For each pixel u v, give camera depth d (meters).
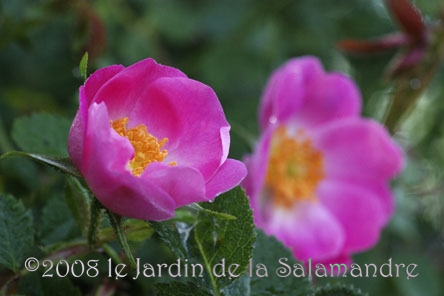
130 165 0.36
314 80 0.46
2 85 0.49
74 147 0.32
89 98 0.34
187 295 0.35
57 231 0.38
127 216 0.32
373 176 0.46
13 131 0.40
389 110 0.45
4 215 0.36
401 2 0.44
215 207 0.35
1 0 0.45
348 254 0.46
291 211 0.46
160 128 0.36
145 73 0.36
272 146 0.46
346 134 0.46
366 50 0.45
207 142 0.36
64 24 0.49
